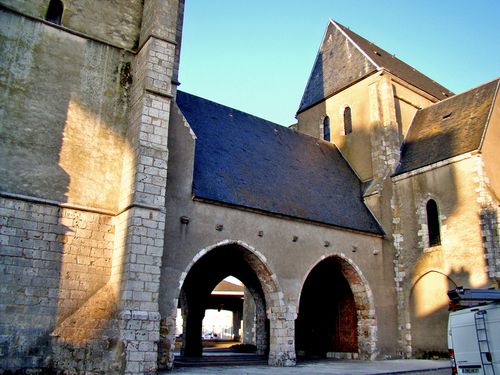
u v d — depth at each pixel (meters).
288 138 22.47
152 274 12.19
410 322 19.02
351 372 13.18
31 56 13.16
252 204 16.30
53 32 13.71
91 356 11.36
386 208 20.59
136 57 14.93
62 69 13.57
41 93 13.04
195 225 14.75
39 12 13.63
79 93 13.68
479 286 16.84
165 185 13.09
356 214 20.11
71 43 13.95
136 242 12.16
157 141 13.29
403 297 19.38
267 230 16.44
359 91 24.09
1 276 11.31
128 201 12.83
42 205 12.27
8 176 11.98
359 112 23.81
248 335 27.64
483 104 20.09
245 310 28.45
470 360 9.77
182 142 15.20
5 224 11.66
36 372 11.08
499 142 19.20
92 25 14.50
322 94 26.61
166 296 13.52
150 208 12.61
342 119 24.83
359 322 18.94
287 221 17.12
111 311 12.00
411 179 20.28
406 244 19.78
